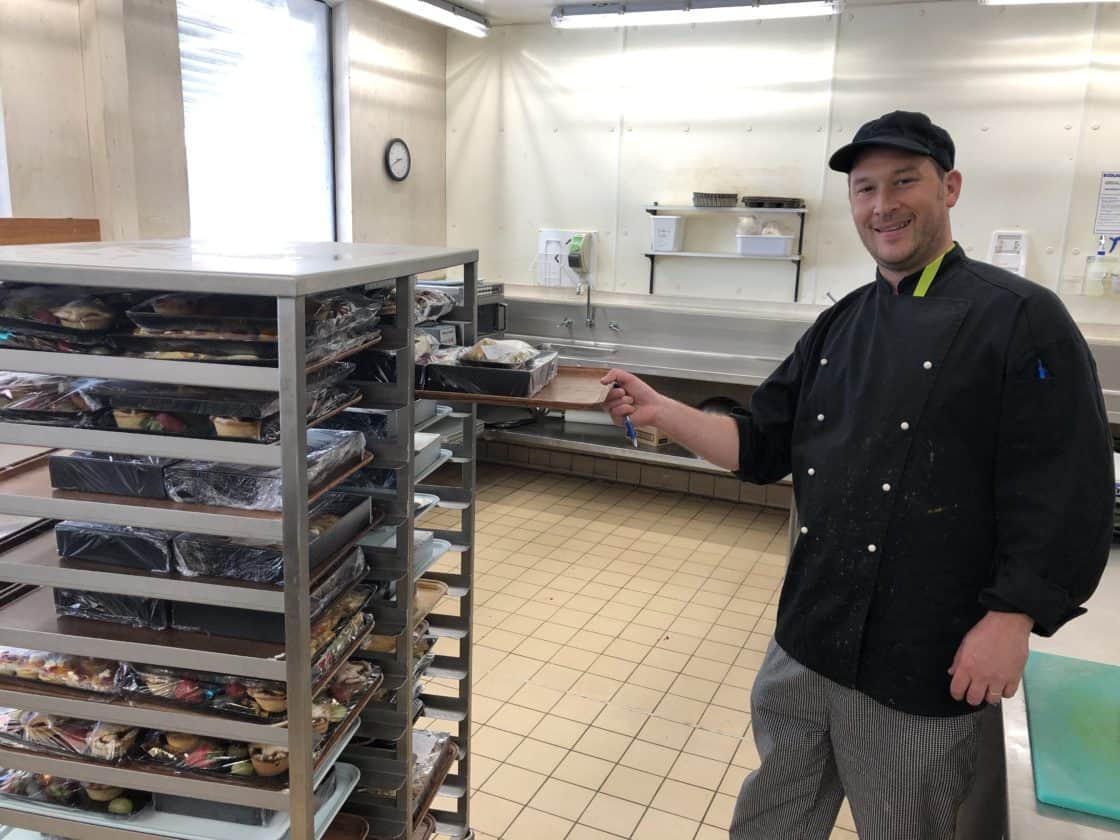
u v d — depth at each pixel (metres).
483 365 1.54
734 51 4.72
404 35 5.01
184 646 1.24
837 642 1.55
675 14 4.19
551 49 5.14
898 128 1.47
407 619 1.56
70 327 1.18
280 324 1.08
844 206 4.65
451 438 1.88
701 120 4.87
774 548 4.39
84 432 1.20
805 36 4.56
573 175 5.25
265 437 1.18
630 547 4.35
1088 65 4.12
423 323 1.76
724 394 5.11
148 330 1.19
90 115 3.21
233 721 1.23
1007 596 1.36
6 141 2.94
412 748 1.71
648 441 4.78
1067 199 4.27
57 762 1.29
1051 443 1.37
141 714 1.26
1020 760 1.29
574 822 2.31
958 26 4.29
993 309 1.43
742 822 1.80
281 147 4.37
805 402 1.70
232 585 1.20
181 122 3.62
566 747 2.65
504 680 3.03
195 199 3.88
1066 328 1.39
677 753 2.64
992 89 4.30
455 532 1.93
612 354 4.95
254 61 4.11
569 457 5.49
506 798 2.40
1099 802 1.15
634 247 5.17
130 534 1.24
